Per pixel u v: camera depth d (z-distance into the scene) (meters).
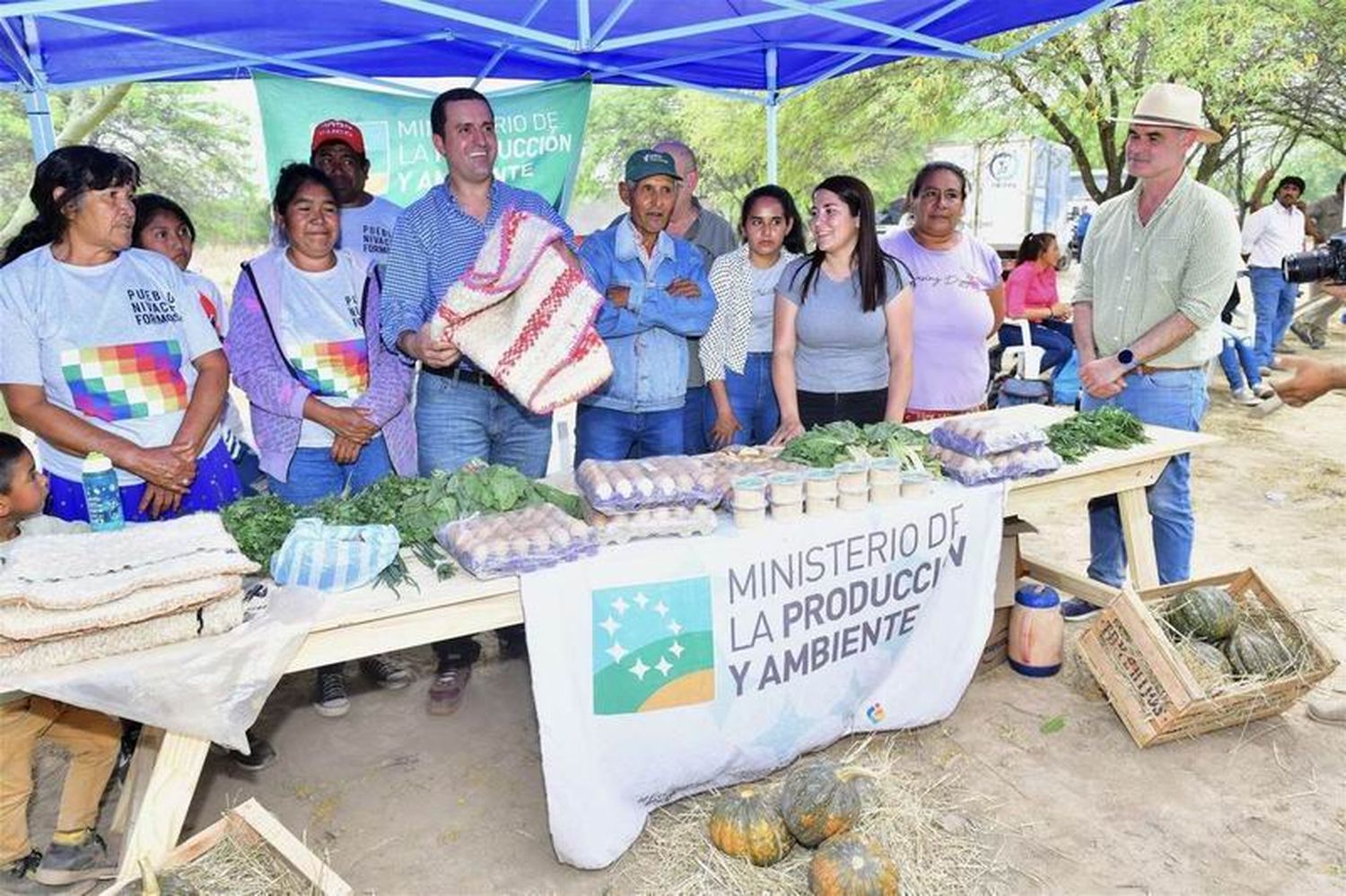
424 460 3.91
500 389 3.86
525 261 3.03
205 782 3.46
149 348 3.24
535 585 2.74
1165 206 4.08
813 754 3.46
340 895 2.37
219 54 5.36
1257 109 13.52
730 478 3.28
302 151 6.16
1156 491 4.32
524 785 3.42
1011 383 7.61
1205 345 4.23
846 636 3.34
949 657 3.58
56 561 2.38
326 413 3.65
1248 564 5.40
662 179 3.90
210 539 2.57
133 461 3.12
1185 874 2.88
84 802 2.85
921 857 2.83
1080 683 4.01
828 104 14.55
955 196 4.52
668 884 2.81
